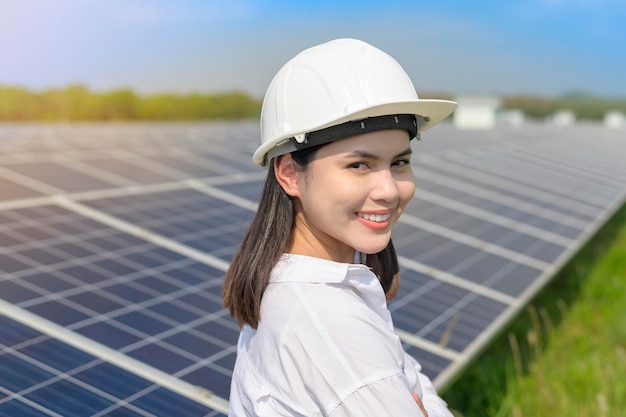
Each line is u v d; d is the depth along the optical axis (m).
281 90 2.34
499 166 15.88
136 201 7.59
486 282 7.11
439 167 14.11
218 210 8.01
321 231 2.39
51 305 4.48
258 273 2.26
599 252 12.04
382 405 1.98
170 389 3.80
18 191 7.06
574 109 101.50
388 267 3.00
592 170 17.95
